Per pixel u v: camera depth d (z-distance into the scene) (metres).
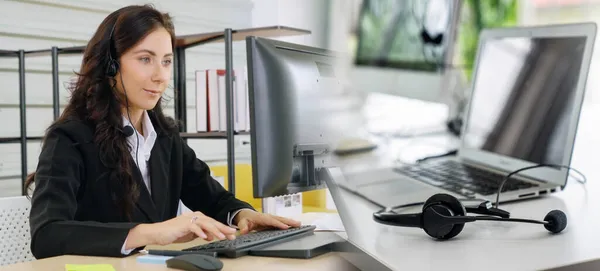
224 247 0.98
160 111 1.64
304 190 1.05
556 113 0.97
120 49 1.52
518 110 0.80
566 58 0.84
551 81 0.79
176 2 3.53
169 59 1.60
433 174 1.27
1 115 2.96
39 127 3.11
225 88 2.47
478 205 1.09
